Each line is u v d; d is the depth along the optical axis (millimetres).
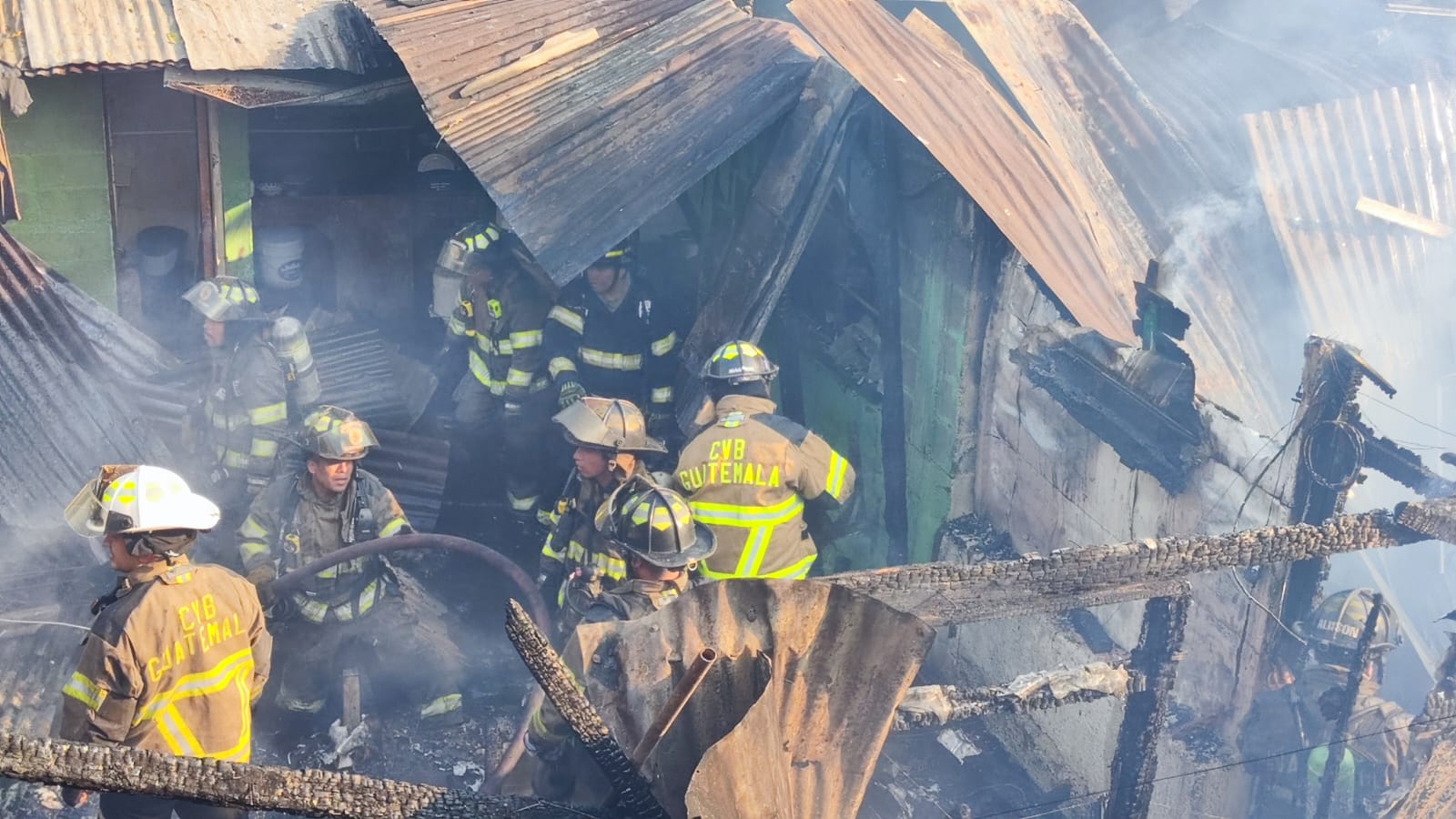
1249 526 5234
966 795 6406
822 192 7211
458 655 7133
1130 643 6070
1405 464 4957
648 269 8969
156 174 9117
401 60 8523
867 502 7938
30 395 7703
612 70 8367
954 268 6793
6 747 2947
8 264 8086
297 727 6492
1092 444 6098
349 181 9898
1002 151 6625
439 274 8922
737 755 3115
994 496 6992
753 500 5871
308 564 6109
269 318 7289
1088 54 7703
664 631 3785
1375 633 5180
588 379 7828
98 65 8266
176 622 4609
